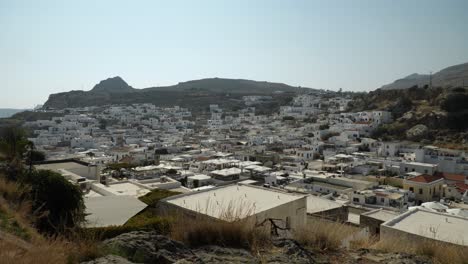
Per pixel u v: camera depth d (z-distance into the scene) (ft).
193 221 23.82
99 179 109.91
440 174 181.98
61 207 44.75
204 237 22.25
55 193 45.01
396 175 183.32
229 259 19.36
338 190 147.84
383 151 240.32
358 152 248.73
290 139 303.07
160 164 213.66
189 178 162.30
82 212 46.57
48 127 418.51
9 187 42.65
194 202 49.32
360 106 390.01
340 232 25.07
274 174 180.65
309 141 294.87
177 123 481.05
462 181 171.22
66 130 402.11
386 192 141.38
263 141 306.14
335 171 193.06
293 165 214.48
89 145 321.73
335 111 418.10
